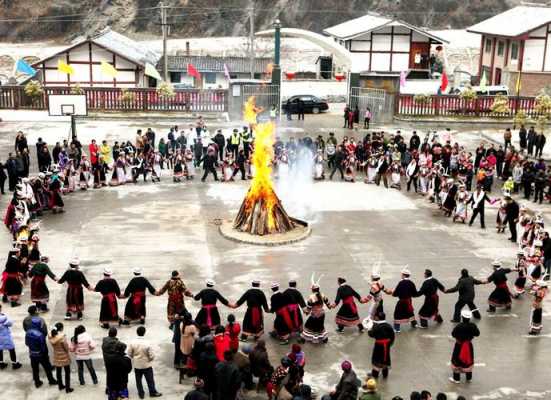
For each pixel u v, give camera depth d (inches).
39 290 758.5
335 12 3705.7
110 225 1052.5
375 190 1294.3
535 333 750.5
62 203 1112.2
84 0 3757.4
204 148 1397.6
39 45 3469.5
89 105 1873.8
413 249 983.0
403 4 3801.7
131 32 3671.3
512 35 2218.3
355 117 1838.1
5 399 603.2
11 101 1884.8
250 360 621.3
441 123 1897.1
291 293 715.4
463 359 644.1
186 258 927.0
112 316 732.7
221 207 1154.7
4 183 1283.2
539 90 2249.0
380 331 645.9
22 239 872.3
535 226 936.9
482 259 951.0
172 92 1867.6
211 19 3708.2
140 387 608.4
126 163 1285.7
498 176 1413.6
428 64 2413.9
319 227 1067.9
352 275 883.4
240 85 1879.9
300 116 1996.8
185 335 635.5
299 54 3164.4
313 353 697.0
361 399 539.5
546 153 1592.0
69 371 615.8
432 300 752.3
